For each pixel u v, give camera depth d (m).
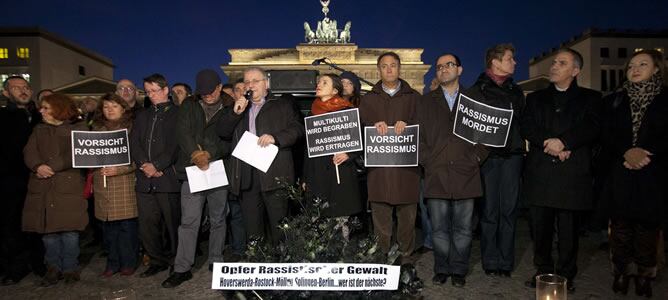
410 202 5.08
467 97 4.89
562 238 4.86
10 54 49.62
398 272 3.65
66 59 56.31
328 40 46.22
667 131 4.41
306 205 4.96
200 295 5.00
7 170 5.50
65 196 5.41
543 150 4.86
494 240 5.38
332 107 5.16
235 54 45.66
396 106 5.04
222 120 5.09
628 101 4.61
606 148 4.87
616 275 4.79
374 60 45.53
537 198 4.85
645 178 4.49
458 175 4.91
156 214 5.67
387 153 4.96
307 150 5.22
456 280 5.05
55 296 5.12
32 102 6.26
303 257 3.71
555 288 3.53
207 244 7.32
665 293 4.78
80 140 5.43
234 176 5.12
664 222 4.47
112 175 5.57
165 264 5.87
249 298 3.69
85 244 7.59
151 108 5.73
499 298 4.72
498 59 5.08
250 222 5.18
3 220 5.51
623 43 48.31
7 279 5.57
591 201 4.72
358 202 5.16
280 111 5.20
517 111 5.13
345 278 3.64
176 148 5.53
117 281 5.54
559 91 4.88
